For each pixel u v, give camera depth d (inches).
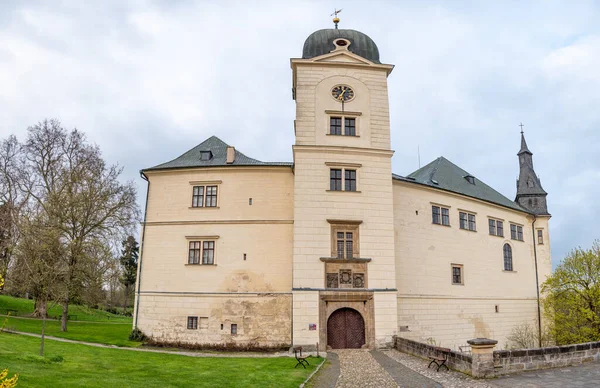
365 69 1275.8
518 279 1658.5
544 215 1814.7
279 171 1266.0
